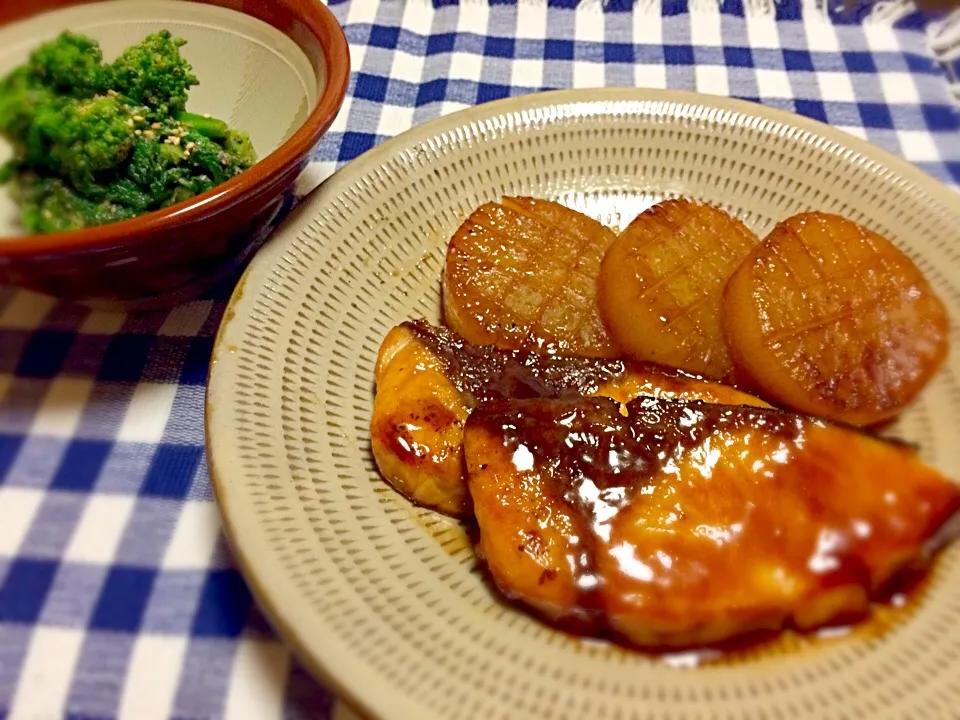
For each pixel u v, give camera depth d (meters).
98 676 0.18
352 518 0.20
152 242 0.21
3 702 0.18
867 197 0.26
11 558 0.20
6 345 0.24
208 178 0.24
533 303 0.24
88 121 0.22
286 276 0.23
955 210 0.25
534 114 0.28
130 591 0.20
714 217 0.25
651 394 0.22
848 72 0.34
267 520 0.19
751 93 0.33
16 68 0.25
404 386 0.22
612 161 0.28
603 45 0.35
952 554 0.20
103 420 0.23
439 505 0.21
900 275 0.23
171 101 0.25
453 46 0.35
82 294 0.22
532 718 0.16
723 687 0.18
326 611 0.17
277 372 0.22
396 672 0.17
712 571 0.18
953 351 0.23
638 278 0.24
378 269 0.25
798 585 0.18
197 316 0.25
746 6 0.37
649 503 0.19
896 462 0.20
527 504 0.19
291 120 0.27
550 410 0.20
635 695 0.17
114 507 0.21
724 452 0.20
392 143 0.27
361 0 0.37
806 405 0.22
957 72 0.35
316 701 0.18
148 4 0.27
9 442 0.22
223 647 0.19
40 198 0.23
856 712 0.17
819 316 0.23
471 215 0.26
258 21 0.27
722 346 0.24
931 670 0.18
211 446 0.20
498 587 0.19
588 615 0.18
